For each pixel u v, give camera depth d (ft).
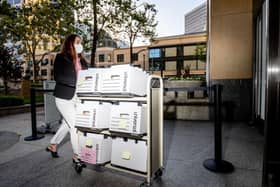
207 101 13.73
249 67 12.87
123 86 5.06
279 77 4.92
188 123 13.05
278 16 5.29
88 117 5.60
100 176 5.81
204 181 5.40
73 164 6.65
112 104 5.64
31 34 29.84
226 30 13.28
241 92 13.05
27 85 29.19
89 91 5.74
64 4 22.44
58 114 12.07
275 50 5.09
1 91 35.53
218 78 13.57
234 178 5.53
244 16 12.87
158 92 5.55
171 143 8.83
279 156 4.81
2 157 7.38
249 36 12.80
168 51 95.81
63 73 6.40
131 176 5.78
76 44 6.84
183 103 14.23
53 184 5.34
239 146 8.23
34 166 6.53
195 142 8.94
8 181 5.52
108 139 5.77
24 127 12.64
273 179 4.77
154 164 5.31
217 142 6.30
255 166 6.29
